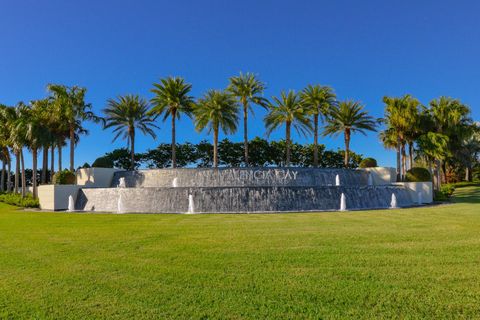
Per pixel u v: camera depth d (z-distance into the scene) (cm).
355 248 896
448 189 3719
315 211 2148
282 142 6275
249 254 845
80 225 1515
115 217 1881
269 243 984
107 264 772
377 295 549
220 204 2253
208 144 6325
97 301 546
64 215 2080
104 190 2583
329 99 4547
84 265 767
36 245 1019
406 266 712
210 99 4331
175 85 4353
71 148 3794
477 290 565
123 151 6384
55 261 809
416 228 1252
